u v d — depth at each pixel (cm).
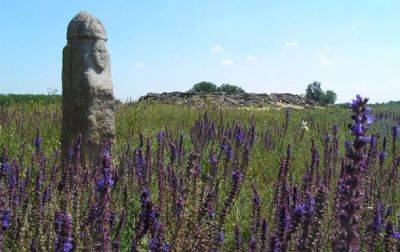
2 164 632
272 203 652
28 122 1366
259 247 503
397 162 831
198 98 3444
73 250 405
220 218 532
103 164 458
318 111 3080
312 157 751
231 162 861
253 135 1035
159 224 445
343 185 344
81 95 1015
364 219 591
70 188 626
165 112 1823
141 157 753
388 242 496
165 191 641
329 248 534
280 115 2323
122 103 1927
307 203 443
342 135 1366
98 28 1039
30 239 511
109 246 450
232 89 7181
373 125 1628
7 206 536
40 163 773
